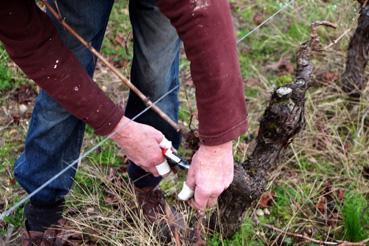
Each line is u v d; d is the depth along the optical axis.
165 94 1.90
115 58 3.10
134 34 1.81
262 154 1.96
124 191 2.19
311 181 2.53
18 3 1.36
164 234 2.07
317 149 2.66
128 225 2.03
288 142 1.96
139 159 1.63
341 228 2.30
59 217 2.04
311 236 2.28
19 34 1.39
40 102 1.77
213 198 1.51
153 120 1.94
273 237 2.25
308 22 3.39
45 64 1.44
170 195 2.35
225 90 1.29
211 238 2.15
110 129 1.53
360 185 2.47
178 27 1.24
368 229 2.28
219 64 1.26
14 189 2.34
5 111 2.73
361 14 2.70
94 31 1.72
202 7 1.21
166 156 1.63
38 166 1.87
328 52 3.14
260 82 3.05
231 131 1.35
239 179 1.93
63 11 1.65
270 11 3.57
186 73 3.03
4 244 2.12
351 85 2.87
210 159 1.42
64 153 1.86
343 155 2.57
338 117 2.80
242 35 3.40
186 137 1.77
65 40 1.68
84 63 1.74
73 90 1.46
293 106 1.86
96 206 2.21
